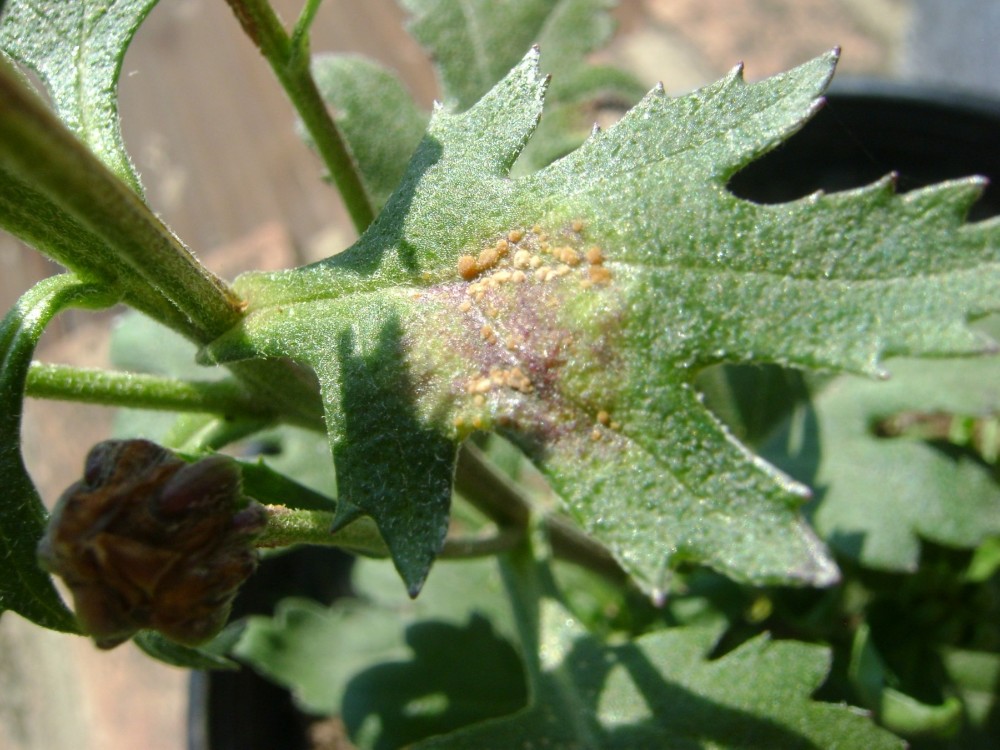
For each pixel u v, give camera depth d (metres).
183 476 0.05
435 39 0.11
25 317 0.06
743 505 0.06
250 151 0.19
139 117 0.20
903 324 0.05
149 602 0.05
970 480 0.10
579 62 0.11
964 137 0.13
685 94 0.06
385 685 0.11
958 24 0.17
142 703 0.15
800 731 0.08
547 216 0.06
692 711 0.08
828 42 0.17
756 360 0.06
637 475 0.06
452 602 0.11
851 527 0.10
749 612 0.11
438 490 0.06
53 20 0.07
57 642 0.16
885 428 0.12
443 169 0.07
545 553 0.09
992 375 0.10
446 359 0.06
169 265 0.06
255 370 0.07
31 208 0.06
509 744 0.08
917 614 0.10
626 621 0.11
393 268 0.07
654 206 0.06
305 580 0.13
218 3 0.21
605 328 0.06
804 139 0.13
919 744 0.10
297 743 0.12
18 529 0.06
